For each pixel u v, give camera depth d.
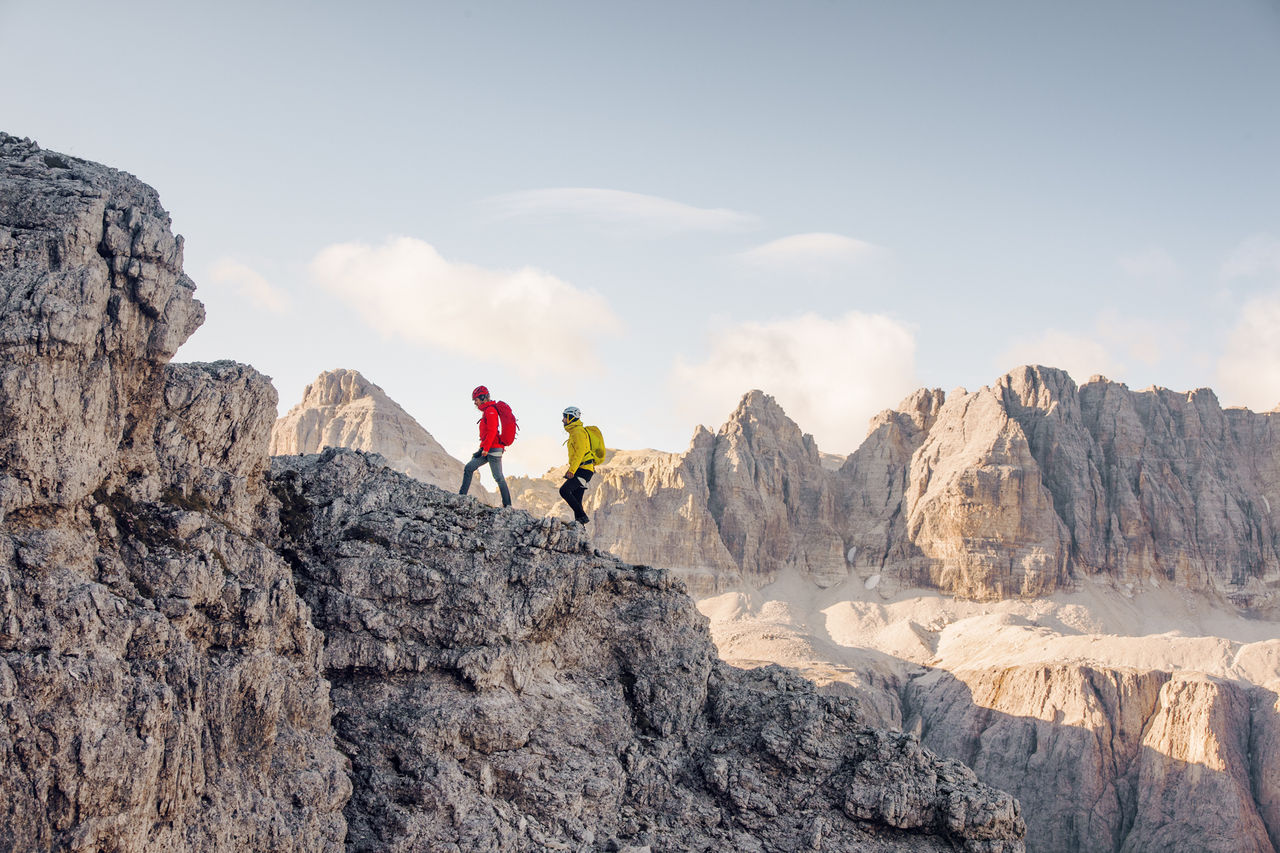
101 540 16.64
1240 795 166.25
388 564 20.55
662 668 22.89
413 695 19.81
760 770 22.06
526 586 21.52
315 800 17.44
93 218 17.20
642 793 21.34
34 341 15.84
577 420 27.14
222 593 17.33
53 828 13.93
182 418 19.12
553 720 21.11
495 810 19.09
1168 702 183.88
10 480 15.38
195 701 16.02
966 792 21.52
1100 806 174.25
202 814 15.76
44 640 14.55
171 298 18.03
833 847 21.03
